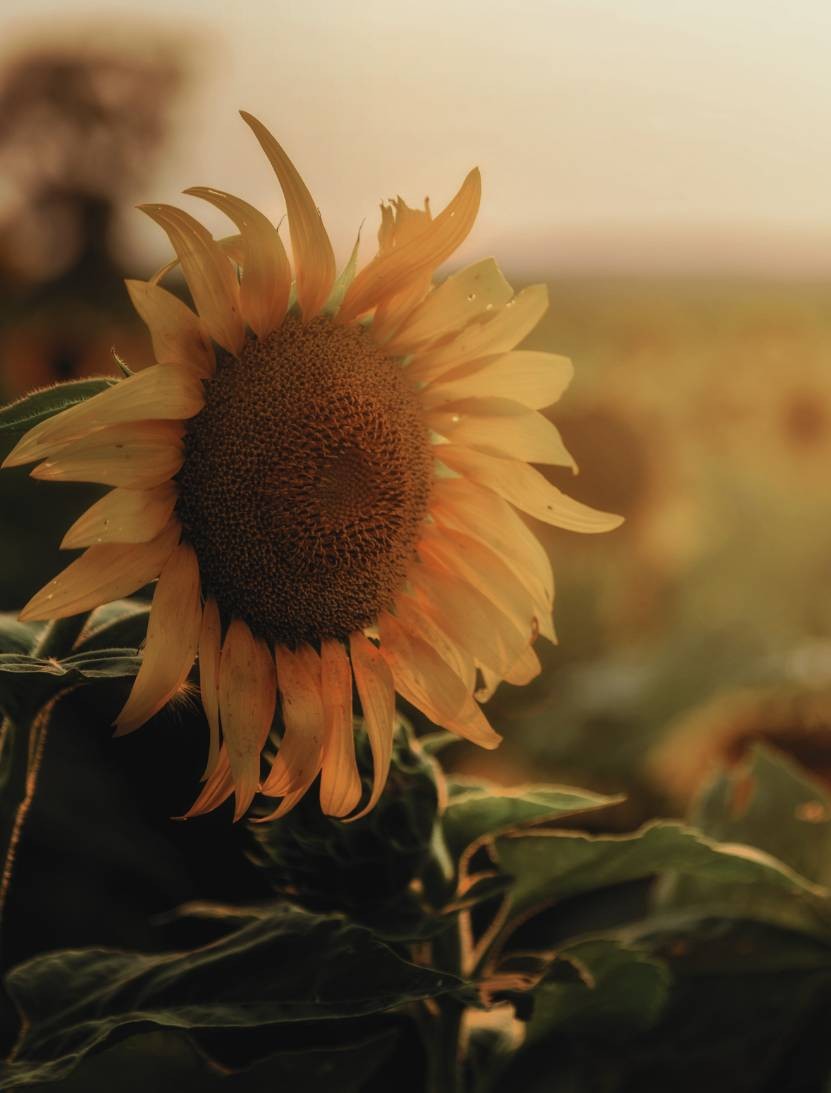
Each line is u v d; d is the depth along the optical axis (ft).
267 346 2.11
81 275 10.69
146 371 1.96
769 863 2.25
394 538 2.19
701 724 6.23
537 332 9.94
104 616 2.14
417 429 2.23
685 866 2.28
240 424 2.08
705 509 9.70
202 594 2.11
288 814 2.18
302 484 2.09
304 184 2.06
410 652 2.22
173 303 2.02
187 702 2.05
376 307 2.19
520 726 6.75
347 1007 2.02
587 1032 2.36
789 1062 2.51
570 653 8.57
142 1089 2.17
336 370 2.13
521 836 2.24
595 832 6.09
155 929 4.56
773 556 9.78
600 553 8.98
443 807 2.22
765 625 8.29
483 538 2.26
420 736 6.21
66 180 11.09
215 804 2.04
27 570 6.80
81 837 4.64
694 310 10.41
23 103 11.18
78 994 2.15
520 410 2.24
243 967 2.08
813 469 9.95
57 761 4.84
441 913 2.17
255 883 4.75
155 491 2.03
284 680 2.13
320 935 2.10
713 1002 2.55
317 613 2.14
